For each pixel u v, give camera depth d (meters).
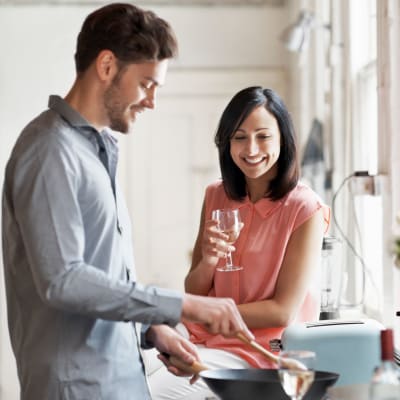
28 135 2.05
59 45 6.23
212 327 1.98
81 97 2.12
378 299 3.77
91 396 2.10
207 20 6.79
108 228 2.10
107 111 2.12
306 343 2.34
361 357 2.34
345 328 2.36
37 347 2.09
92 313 1.94
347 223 4.39
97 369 2.10
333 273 3.53
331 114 4.76
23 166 1.99
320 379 1.91
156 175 6.84
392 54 3.12
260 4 6.79
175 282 6.84
